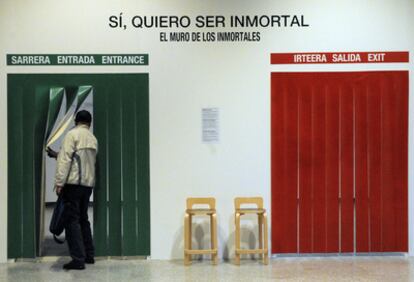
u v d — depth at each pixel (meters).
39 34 5.34
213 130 5.48
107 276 4.83
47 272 4.98
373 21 5.51
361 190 5.56
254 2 5.46
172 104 5.45
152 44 5.43
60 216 4.98
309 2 5.49
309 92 5.50
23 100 5.34
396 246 5.60
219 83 5.47
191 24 5.45
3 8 5.30
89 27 5.37
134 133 5.44
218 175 5.49
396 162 5.56
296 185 5.53
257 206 5.43
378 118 5.54
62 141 5.35
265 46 5.48
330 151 5.53
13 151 5.35
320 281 4.66
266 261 5.25
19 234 5.39
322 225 5.56
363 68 5.52
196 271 5.01
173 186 5.47
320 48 5.50
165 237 5.48
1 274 4.92
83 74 5.39
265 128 5.50
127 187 5.44
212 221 5.25
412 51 5.53
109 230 5.45
